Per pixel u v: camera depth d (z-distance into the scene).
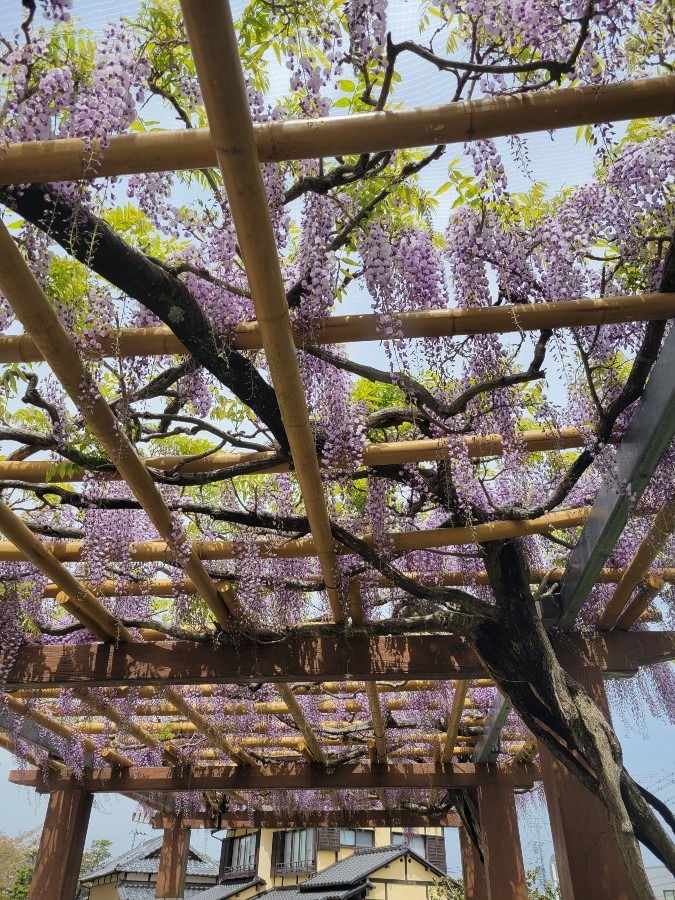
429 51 1.68
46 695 5.09
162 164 1.65
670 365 2.42
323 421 2.63
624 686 4.64
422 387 2.41
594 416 2.86
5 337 2.20
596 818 3.57
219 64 1.31
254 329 2.23
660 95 1.60
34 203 1.79
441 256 2.44
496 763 6.88
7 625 3.91
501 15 1.78
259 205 1.59
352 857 13.42
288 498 3.23
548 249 2.34
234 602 3.66
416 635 4.04
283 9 1.85
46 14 1.54
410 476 2.96
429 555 3.62
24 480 2.96
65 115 1.70
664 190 2.20
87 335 2.19
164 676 3.96
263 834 14.23
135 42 1.89
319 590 3.61
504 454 2.85
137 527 3.51
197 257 2.15
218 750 6.89
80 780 6.69
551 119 1.62
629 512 2.97
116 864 14.54
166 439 3.53
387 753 6.74
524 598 3.27
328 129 1.62
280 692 4.95
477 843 7.24
